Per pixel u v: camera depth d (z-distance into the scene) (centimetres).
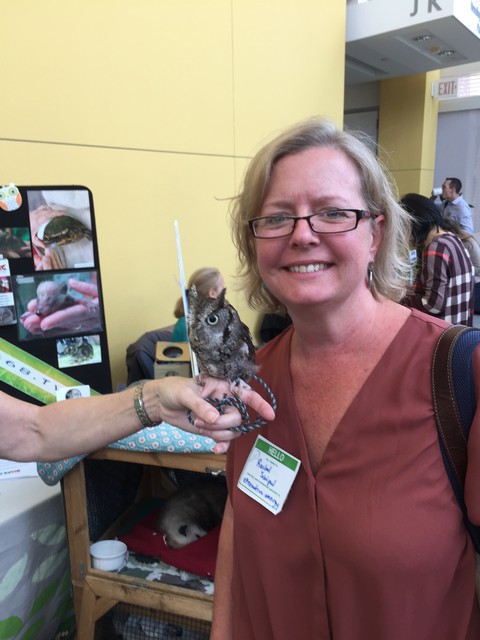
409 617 80
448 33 503
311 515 87
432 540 78
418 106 759
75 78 256
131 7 279
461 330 84
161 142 310
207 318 82
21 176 239
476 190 854
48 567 172
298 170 82
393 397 84
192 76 326
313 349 93
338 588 83
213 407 85
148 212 308
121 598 159
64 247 171
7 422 108
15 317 167
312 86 450
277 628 92
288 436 94
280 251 84
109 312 290
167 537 169
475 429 77
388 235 92
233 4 350
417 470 80
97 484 175
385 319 90
